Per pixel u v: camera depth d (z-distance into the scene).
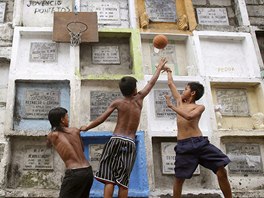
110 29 4.80
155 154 4.27
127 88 3.39
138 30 4.87
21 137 4.14
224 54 5.01
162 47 3.83
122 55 4.83
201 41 5.04
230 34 5.07
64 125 3.46
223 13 5.42
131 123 3.31
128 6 5.16
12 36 4.68
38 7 4.99
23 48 4.64
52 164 4.07
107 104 4.41
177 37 4.98
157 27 5.05
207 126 4.40
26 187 3.94
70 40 4.57
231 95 4.78
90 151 4.11
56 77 4.42
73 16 4.69
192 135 3.36
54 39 4.52
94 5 5.10
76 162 3.27
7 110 4.15
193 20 5.06
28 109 4.29
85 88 4.47
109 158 3.18
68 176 3.20
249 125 4.62
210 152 3.29
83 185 3.19
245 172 4.32
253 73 4.83
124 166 3.14
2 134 4.11
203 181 4.20
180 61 4.93
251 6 5.52
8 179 3.94
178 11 5.24
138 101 3.42
